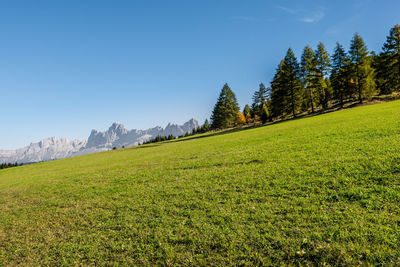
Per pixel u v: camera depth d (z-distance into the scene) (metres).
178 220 5.97
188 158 16.69
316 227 4.47
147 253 4.75
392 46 43.59
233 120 85.12
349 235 4.03
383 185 5.67
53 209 8.99
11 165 109.38
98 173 16.66
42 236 6.52
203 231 5.15
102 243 5.47
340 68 46.84
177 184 9.54
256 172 9.05
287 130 22.64
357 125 15.78
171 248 4.73
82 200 9.58
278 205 5.73
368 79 43.91
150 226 5.93
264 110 66.75
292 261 3.74
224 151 16.56
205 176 10.05
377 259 3.42
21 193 13.56
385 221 4.21
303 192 6.21
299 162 9.19
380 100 43.19
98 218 7.14
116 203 8.31
